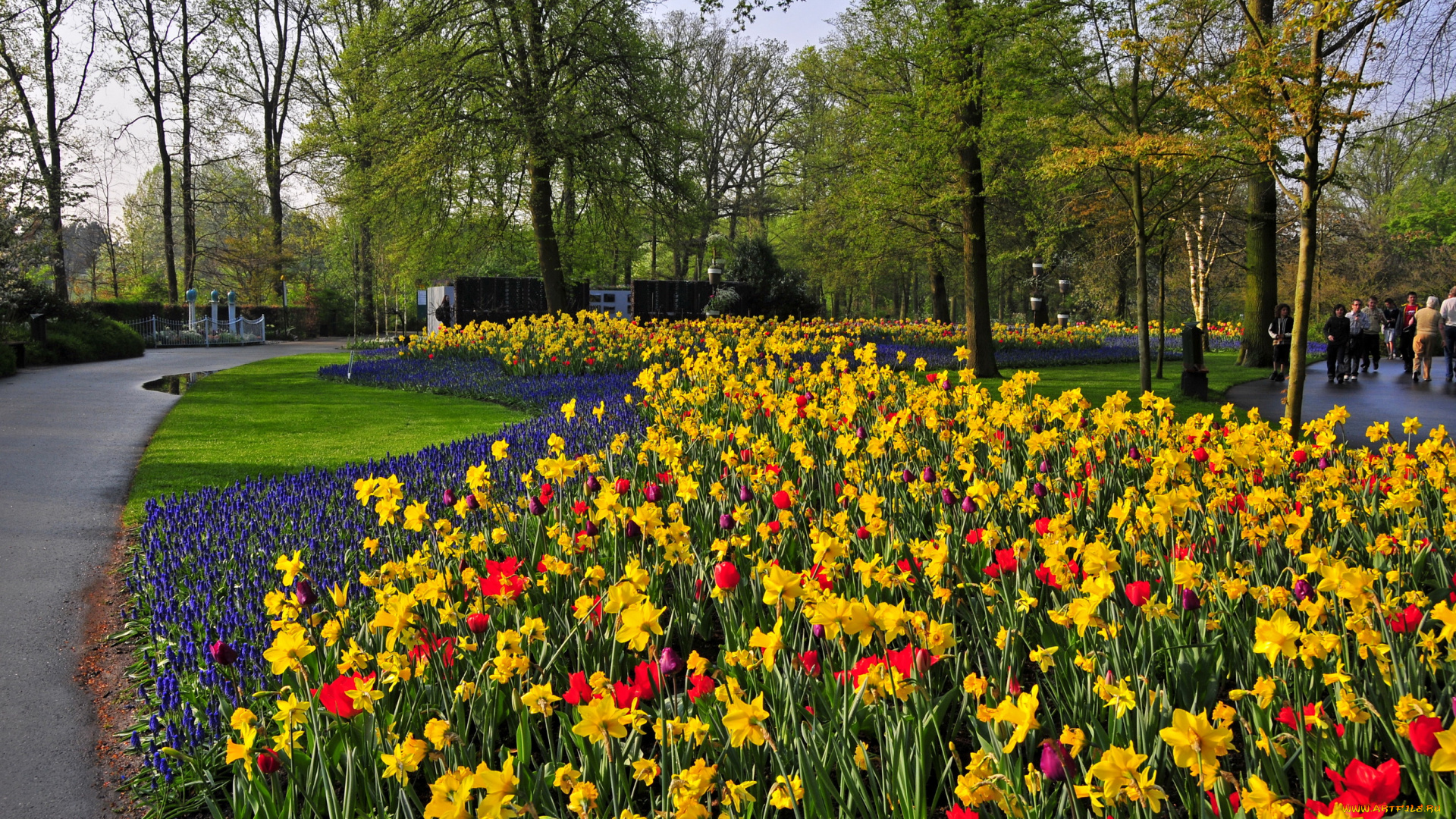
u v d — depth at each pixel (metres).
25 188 22.80
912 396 6.82
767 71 49.19
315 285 49.84
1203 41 12.73
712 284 31.95
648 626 2.36
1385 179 45.03
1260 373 18.98
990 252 35.25
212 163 44.03
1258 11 13.95
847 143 33.41
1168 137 10.69
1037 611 3.44
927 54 16.11
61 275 31.47
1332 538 4.45
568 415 6.10
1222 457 4.69
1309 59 8.25
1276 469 4.80
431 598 3.04
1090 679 2.77
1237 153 11.18
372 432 10.92
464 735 2.69
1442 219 43.69
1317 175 8.41
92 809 3.05
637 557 3.93
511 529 4.60
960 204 18.38
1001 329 29.02
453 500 4.67
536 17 24.16
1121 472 5.89
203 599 4.42
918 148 17.64
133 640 4.49
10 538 6.14
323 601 3.71
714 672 3.30
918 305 61.53
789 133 49.16
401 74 23.66
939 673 3.21
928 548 3.30
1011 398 6.79
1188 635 3.30
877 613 2.38
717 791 2.32
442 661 3.04
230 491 6.77
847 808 2.28
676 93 26.00
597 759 2.51
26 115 34.00
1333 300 39.34
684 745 2.52
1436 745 1.87
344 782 2.65
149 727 3.47
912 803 2.28
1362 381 17.06
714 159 49.88
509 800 1.87
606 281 43.69
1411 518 4.48
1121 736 2.55
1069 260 40.69
